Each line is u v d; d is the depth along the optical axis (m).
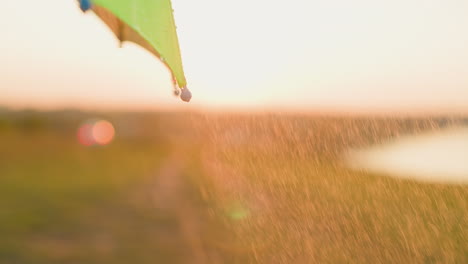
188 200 20.45
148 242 17.17
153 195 27.16
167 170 37.19
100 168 42.94
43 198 28.55
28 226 20.58
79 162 47.59
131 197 28.17
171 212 20.52
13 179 35.59
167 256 14.76
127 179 36.41
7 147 54.19
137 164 44.72
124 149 55.03
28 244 17.45
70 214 23.61
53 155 51.72
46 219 22.38
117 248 17.02
